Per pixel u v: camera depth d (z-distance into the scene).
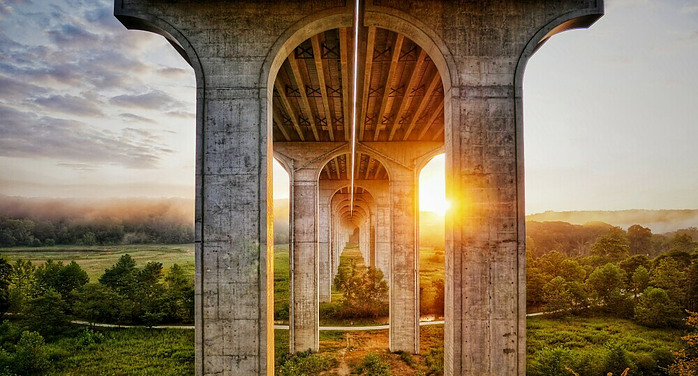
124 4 13.40
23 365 26.19
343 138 28.55
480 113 13.45
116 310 38.91
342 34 14.59
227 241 13.17
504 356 13.04
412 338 27.94
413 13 13.45
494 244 13.24
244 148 13.34
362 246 89.12
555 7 13.44
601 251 72.38
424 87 19.62
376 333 33.72
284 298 48.88
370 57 15.24
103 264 95.06
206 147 13.37
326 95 20.03
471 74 13.48
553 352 24.50
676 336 36.06
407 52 16.31
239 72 13.43
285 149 28.70
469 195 13.35
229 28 13.48
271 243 13.95
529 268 54.44
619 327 39.66
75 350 31.27
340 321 38.12
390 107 23.25
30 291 44.47
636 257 57.69
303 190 28.47
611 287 46.78
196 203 13.27
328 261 46.66
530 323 41.53
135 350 31.14
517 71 13.45
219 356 13.01
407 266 28.19
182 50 15.40
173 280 45.22
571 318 43.88
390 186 28.50
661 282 44.72
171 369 26.59
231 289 13.10
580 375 23.14
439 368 24.44
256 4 13.49
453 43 13.48
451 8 13.50
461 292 13.22
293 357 26.91
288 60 16.67
